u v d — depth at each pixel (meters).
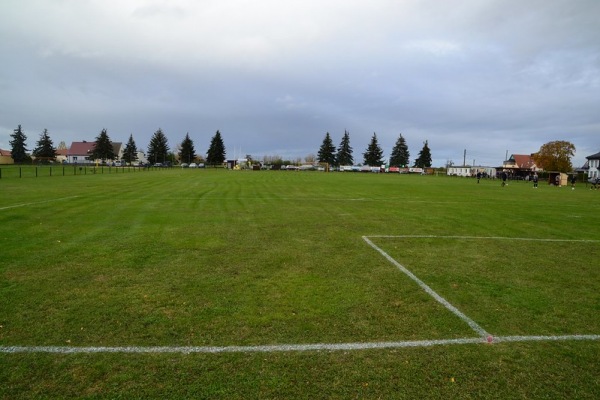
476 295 5.28
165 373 3.22
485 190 29.89
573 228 11.43
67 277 5.61
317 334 3.98
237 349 3.64
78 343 3.68
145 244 7.86
